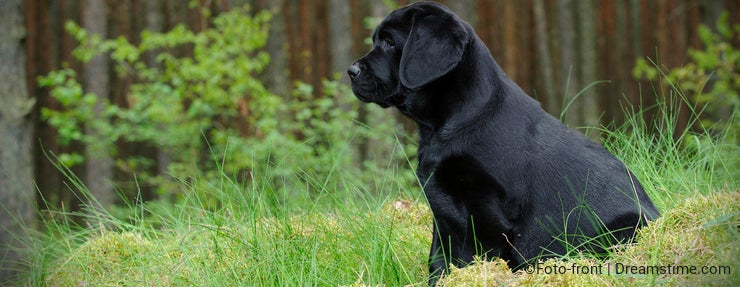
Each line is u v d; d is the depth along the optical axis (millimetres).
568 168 4809
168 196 14727
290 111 15930
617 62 17938
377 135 13664
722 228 4371
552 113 17547
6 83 7793
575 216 4742
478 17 17203
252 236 5594
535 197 4734
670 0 18453
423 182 4984
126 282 5277
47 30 15953
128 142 15930
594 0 17703
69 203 15562
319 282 5004
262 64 15633
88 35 16016
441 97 4930
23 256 6332
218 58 14844
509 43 17328
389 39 5328
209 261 5375
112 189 15586
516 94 5000
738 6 19000
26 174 7816
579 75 17656
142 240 6062
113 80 16188
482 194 4715
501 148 4707
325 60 16703
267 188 5934
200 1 16406
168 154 15922
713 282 3926
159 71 16188
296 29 16656
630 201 4855
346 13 16609
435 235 5000
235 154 13133
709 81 17703
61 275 5617
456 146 4742
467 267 4430
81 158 14461
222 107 15594
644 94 17828
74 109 15391
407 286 4688
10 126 7734
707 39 17266
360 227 5707
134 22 16391
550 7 17562
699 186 5992
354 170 12242
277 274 4926
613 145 6945
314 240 5215
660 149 6906
